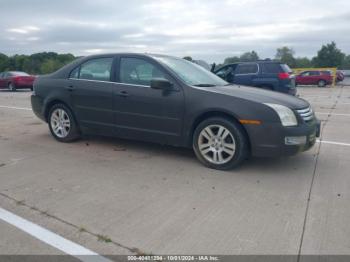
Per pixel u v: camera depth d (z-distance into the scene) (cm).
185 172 479
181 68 547
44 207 374
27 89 2444
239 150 468
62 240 308
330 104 1348
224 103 468
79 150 597
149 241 304
